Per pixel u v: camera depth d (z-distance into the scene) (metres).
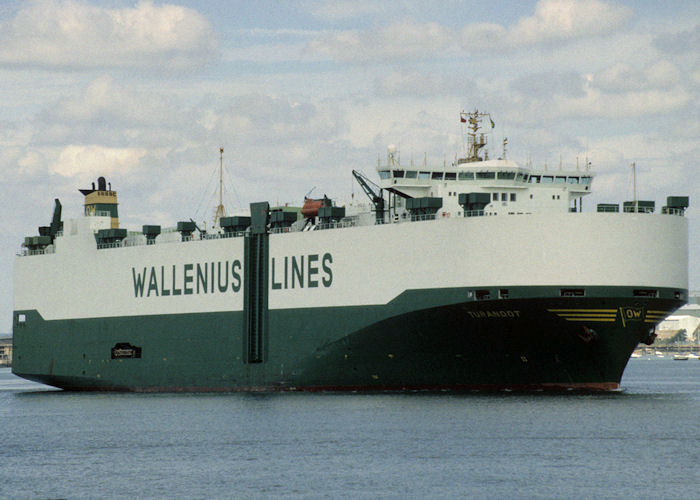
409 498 163.38
